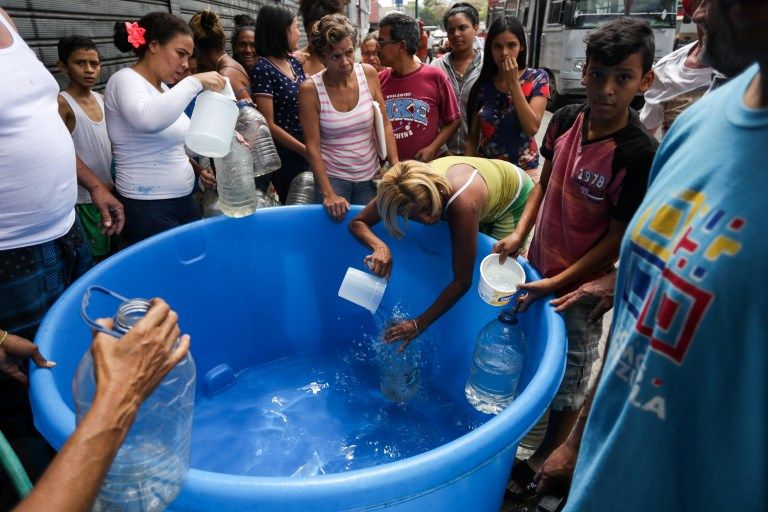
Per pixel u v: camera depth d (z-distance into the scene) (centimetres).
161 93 199
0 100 134
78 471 61
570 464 111
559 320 146
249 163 210
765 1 46
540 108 238
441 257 209
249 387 221
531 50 941
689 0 165
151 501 88
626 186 132
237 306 222
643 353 65
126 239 227
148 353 72
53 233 157
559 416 172
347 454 187
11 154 139
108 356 69
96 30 308
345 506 93
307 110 228
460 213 158
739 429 57
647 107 252
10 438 167
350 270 189
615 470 68
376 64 445
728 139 57
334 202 216
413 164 155
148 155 203
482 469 112
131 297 182
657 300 62
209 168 258
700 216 57
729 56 54
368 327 240
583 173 139
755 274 51
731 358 55
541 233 163
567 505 77
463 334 207
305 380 226
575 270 147
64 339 143
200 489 92
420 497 104
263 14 278
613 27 123
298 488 91
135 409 70
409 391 214
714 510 62
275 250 221
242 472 179
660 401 62
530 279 167
